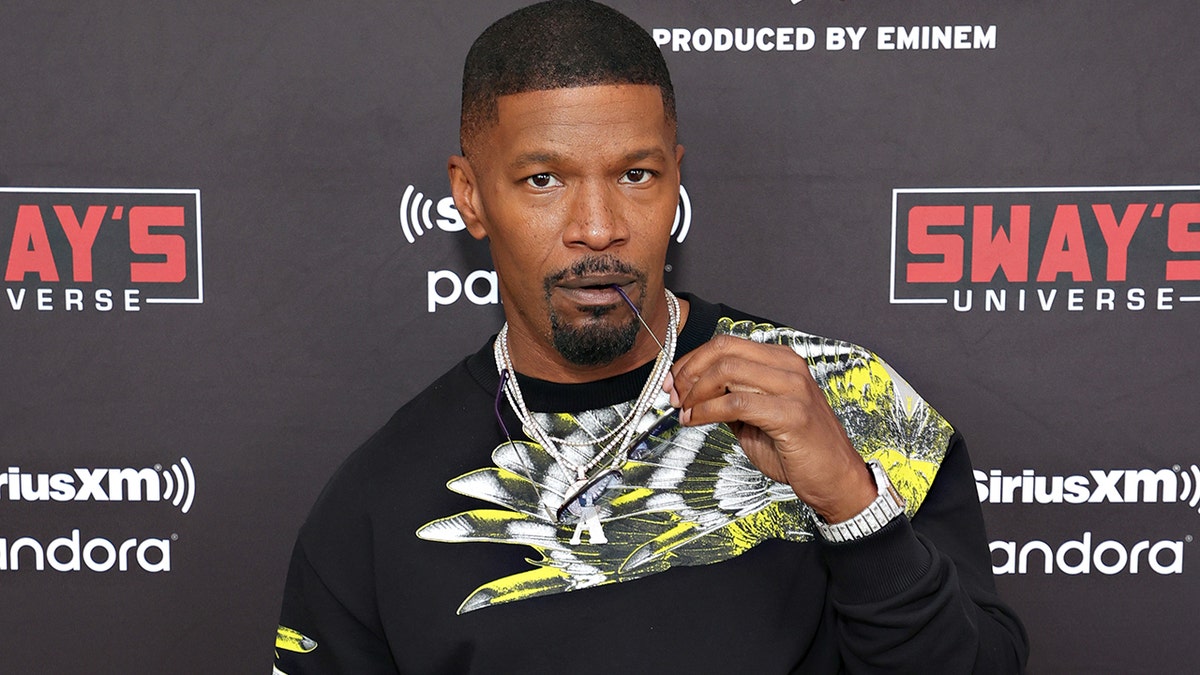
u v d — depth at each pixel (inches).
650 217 34.1
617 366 38.0
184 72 50.9
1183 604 52.6
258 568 53.6
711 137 51.2
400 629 37.9
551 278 34.3
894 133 50.9
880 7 50.3
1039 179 50.9
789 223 51.7
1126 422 51.9
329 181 51.8
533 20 34.9
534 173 33.7
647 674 34.9
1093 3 49.8
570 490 37.5
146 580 53.5
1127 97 50.3
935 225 51.4
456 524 38.1
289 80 51.1
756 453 32.9
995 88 50.5
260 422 53.0
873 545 31.2
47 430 52.6
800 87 50.9
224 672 54.0
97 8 50.5
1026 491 52.5
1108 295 51.4
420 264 52.5
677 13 50.6
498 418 39.1
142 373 52.6
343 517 39.9
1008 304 51.7
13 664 53.6
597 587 36.3
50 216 51.6
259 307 52.4
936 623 31.4
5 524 52.9
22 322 52.1
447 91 51.2
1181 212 50.8
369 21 50.8
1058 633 53.1
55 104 51.0
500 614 36.4
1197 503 52.0
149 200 51.6
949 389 52.3
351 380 53.0
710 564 36.2
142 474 53.1
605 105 32.9
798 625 35.6
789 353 32.4
